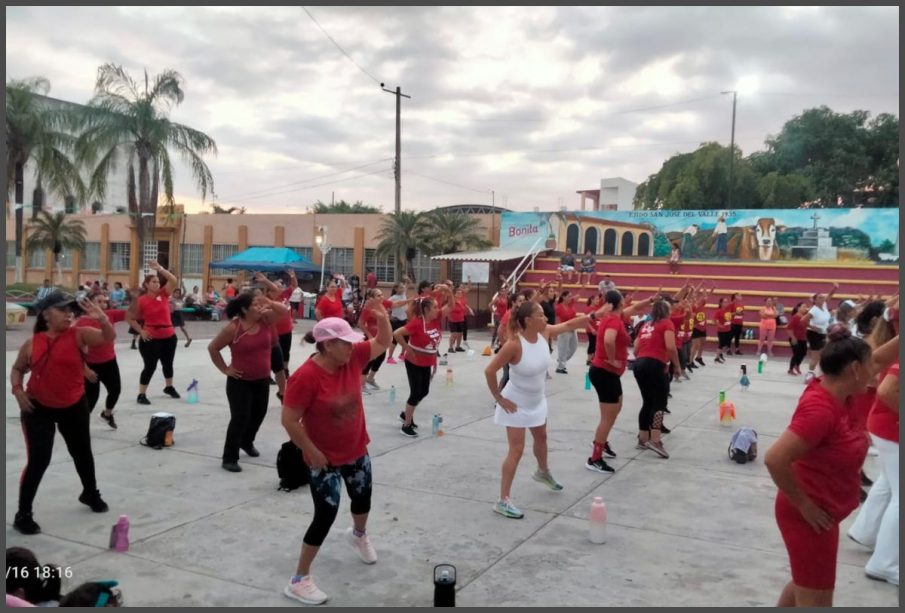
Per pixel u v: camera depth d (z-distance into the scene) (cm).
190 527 542
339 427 434
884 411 472
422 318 856
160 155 2858
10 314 2172
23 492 522
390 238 3191
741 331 2003
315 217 3641
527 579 461
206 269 3878
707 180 3803
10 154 2806
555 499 632
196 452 765
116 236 4078
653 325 807
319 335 424
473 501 622
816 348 1448
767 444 870
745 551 516
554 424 973
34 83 2886
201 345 1897
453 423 957
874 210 2441
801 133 4012
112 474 676
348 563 482
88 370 573
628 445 850
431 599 428
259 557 488
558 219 2959
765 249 2606
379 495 636
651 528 562
